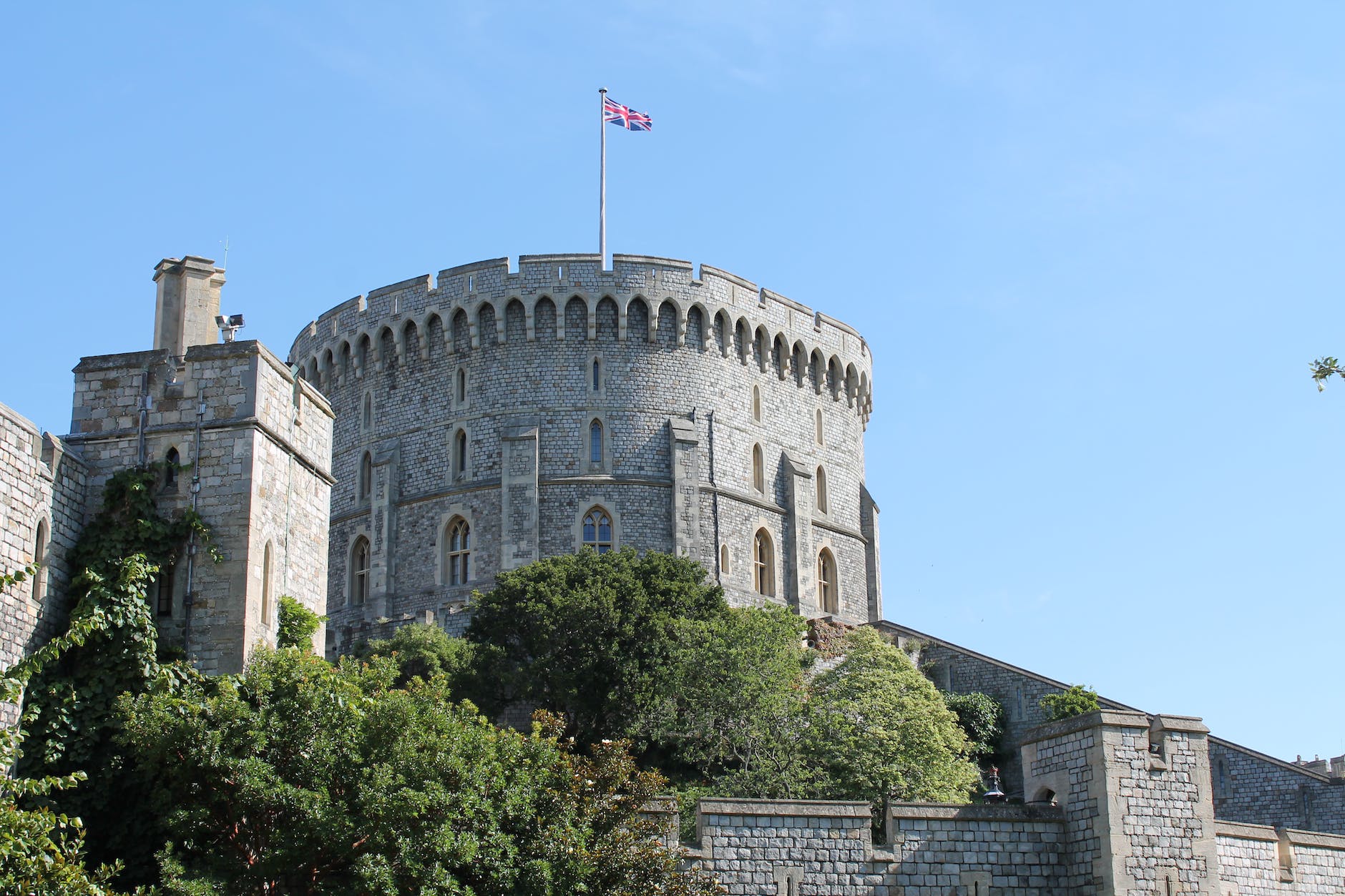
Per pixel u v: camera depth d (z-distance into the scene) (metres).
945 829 34.62
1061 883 34.72
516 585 63.22
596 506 76.62
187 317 42.88
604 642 59.81
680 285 79.94
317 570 41.22
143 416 38.09
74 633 26.86
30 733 34.25
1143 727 34.81
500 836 30.39
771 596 80.19
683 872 31.98
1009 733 73.69
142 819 33.78
